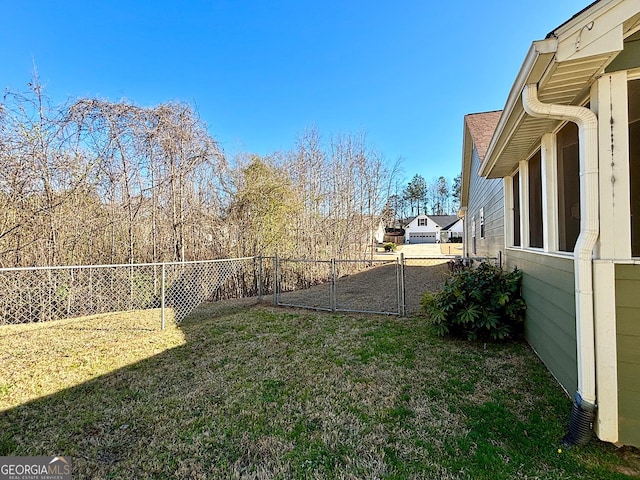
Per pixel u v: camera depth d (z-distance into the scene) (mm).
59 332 4727
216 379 3051
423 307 4727
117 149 6195
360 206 13227
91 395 2756
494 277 4262
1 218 5348
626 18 1667
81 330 4820
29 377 3141
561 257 2609
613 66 1898
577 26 1724
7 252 5383
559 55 1764
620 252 1912
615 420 1918
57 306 5672
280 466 1854
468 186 11992
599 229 1959
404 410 2432
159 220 6703
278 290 6941
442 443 2023
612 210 1928
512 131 2936
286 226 9000
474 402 2523
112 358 3633
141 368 3340
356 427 2230
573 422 2010
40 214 5574
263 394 2740
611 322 1923
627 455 1850
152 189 6551
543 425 2174
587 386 1966
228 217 8000
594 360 1961
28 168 5465
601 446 1923
